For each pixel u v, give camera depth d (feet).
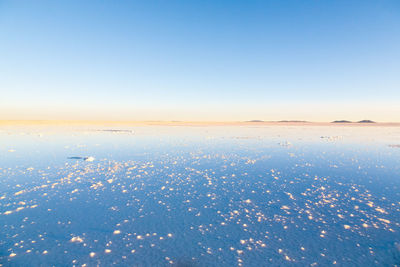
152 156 48.08
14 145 63.93
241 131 142.92
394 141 81.35
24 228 16.66
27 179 29.37
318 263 13.03
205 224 17.63
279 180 30.14
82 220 18.04
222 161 43.14
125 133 115.85
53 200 22.12
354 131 149.28
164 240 15.37
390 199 22.84
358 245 14.84
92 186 26.68
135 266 12.68
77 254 13.76
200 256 13.65
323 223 17.83
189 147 63.41
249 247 14.60
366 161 43.29
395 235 15.99
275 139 88.99
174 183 28.48
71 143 70.54
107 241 15.19
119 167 37.06
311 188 26.61
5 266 12.55
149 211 19.89
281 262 13.11
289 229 16.92
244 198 23.27
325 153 52.95
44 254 13.71
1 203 21.21
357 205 21.35
